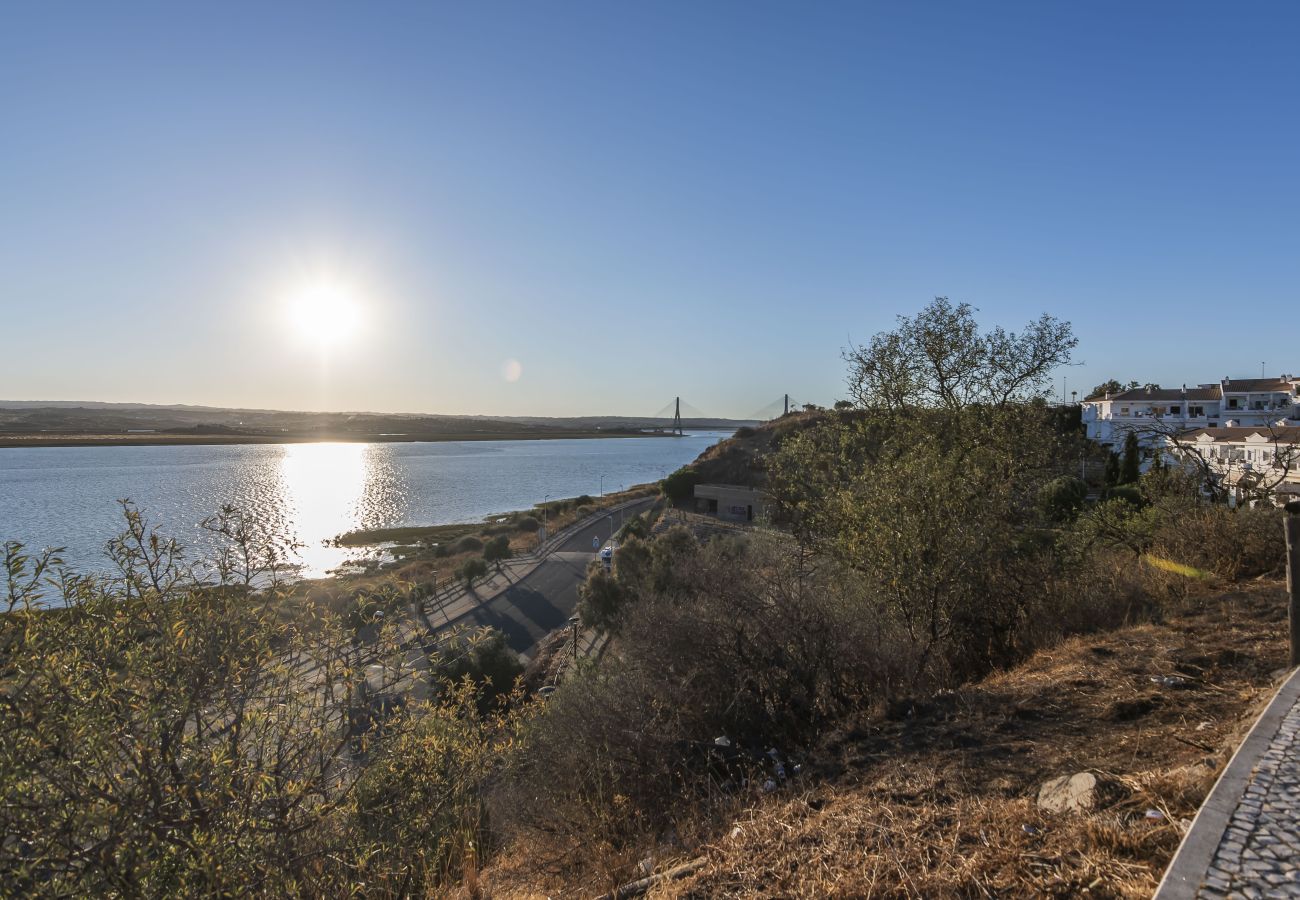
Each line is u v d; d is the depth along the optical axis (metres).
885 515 8.67
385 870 3.94
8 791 2.64
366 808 4.10
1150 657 6.14
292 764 3.53
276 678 3.58
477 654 14.91
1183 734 4.39
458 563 53.12
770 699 6.90
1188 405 55.28
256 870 3.16
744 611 7.25
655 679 7.05
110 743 2.97
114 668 3.11
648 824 5.55
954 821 3.78
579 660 8.79
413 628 4.46
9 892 2.63
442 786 4.71
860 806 4.23
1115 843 3.09
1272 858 2.44
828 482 11.14
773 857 3.85
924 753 4.95
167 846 2.96
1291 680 4.30
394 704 4.11
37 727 2.77
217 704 3.29
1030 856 3.20
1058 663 6.59
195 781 3.04
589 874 4.89
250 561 3.65
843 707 6.70
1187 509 11.04
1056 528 11.66
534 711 7.62
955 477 8.79
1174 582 9.07
